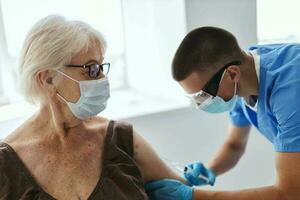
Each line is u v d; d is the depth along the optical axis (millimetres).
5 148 1266
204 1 1981
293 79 1342
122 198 1280
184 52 1383
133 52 2404
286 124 1307
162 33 2189
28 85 1245
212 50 1356
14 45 2043
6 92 2084
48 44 1166
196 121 2100
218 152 1872
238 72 1402
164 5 2141
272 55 1472
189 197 1421
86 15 2180
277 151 1347
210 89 1401
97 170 1314
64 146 1320
